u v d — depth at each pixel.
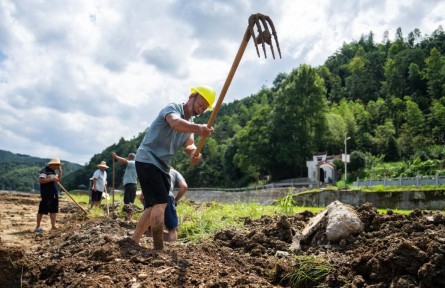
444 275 3.23
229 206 9.20
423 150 61.09
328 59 140.25
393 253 3.49
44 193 9.23
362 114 80.75
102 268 3.89
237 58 4.11
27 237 8.21
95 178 13.66
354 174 54.12
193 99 4.60
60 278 3.88
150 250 4.34
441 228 4.43
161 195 4.45
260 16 4.05
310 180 56.03
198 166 80.88
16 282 3.85
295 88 62.97
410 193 23.94
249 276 3.82
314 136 63.00
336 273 3.78
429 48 118.38
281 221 5.32
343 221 4.84
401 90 96.50
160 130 4.43
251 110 114.50
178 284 3.49
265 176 67.12
